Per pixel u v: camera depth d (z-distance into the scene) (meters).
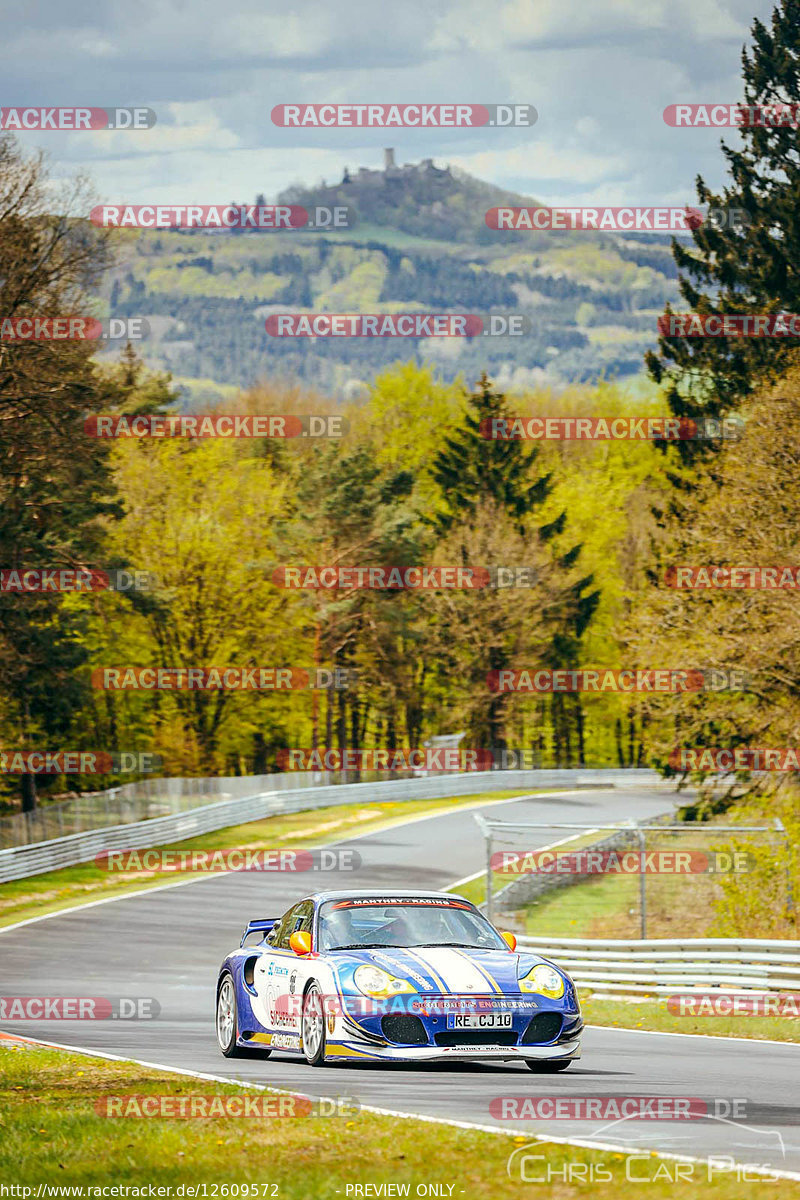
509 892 72.56
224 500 162.62
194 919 72.75
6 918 74.50
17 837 92.38
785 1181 15.66
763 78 113.19
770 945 42.16
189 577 155.25
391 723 186.00
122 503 119.19
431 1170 16.36
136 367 121.38
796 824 55.19
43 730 126.81
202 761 161.00
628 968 46.78
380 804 128.88
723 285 112.00
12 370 88.19
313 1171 16.42
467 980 24.73
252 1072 26.11
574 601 183.00
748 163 112.50
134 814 105.12
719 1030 35.94
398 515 162.25
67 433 93.56
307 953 26.38
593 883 82.31
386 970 24.77
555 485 196.12
